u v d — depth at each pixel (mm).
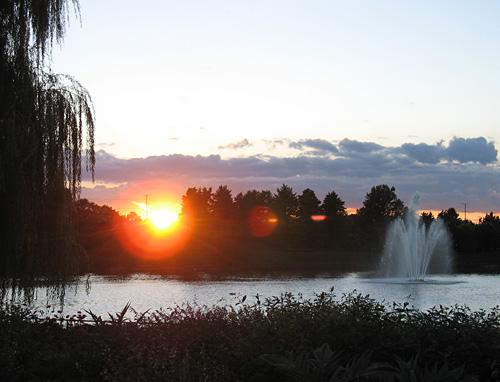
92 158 14961
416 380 7387
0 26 13695
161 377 7934
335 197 120688
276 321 10227
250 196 150500
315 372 7457
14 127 12836
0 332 10602
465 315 9859
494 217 147000
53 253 13797
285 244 123625
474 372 8445
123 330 10164
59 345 10484
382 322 9719
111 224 87562
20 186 12844
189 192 164000
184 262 81062
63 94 14562
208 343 9414
